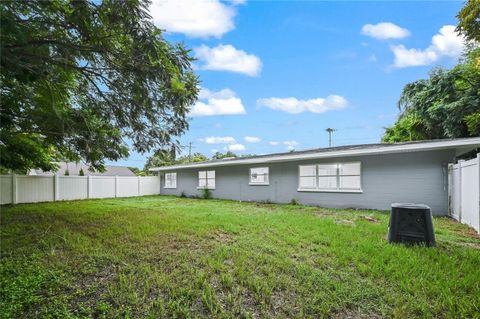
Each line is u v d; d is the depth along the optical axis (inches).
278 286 123.8
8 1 131.2
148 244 196.1
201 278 131.1
